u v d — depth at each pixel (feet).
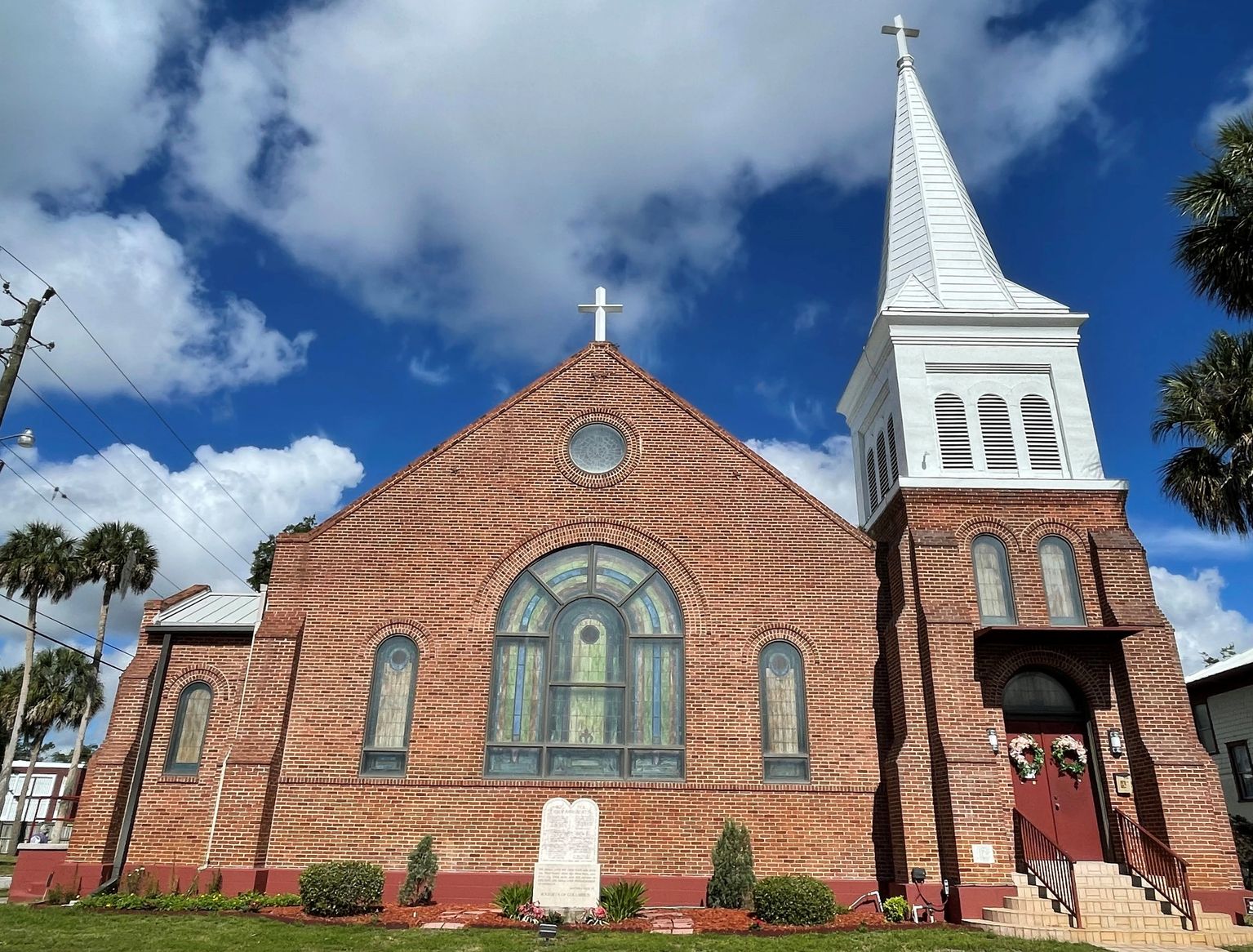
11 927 43.47
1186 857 49.85
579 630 60.23
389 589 60.70
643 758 57.06
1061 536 60.13
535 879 48.83
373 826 54.95
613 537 62.34
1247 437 58.03
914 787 52.75
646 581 61.36
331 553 61.62
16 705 144.56
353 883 47.78
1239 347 60.29
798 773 56.75
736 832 51.93
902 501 61.62
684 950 39.42
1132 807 52.95
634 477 63.98
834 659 59.21
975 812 50.47
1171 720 53.57
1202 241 59.57
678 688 58.85
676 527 62.59
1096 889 48.26
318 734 57.00
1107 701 55.57
